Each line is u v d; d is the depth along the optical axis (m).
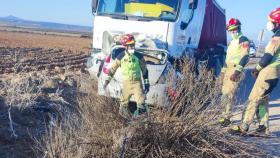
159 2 9.70
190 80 6.60
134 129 6.08
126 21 9.79
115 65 8.10
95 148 6.00
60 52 29.78
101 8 10.09
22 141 7.10
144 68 8.10
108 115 6.38
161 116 6.27
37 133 7.49
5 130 7.32
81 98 7.90
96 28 10.07
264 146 6.96
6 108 8.37
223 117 6.64
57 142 6.05
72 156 5.83
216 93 6.69
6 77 13.73
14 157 6.48
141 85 8.08
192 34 11.02
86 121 6.42
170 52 9.41
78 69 18.75
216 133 6.31
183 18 9.93
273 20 7.91
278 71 8.03
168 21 9.52
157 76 8.72
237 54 8.78
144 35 9.61
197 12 11.28
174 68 8.12
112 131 6.10
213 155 6.17
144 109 7.85
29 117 8.30
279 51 8.01
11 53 24.95
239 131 7.27
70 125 6.52
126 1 9.93
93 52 10.07
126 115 6.49
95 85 8.42
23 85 10.52
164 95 6.71
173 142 6.17
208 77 6.81
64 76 13.95
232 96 7.57
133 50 8.00
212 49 13.55
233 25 8.83
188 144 6.18
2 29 81.88
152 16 9.68
